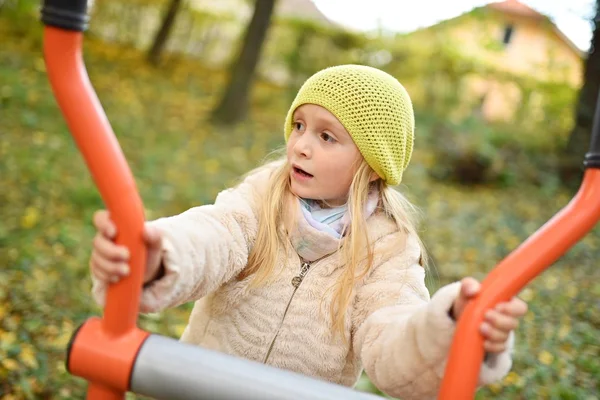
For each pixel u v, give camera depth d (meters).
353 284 1.28
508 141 9.08
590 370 3.32
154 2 11.03
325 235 1.29
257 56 8.70
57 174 5.11
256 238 1.29
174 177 6.02
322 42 10.84
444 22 11.13
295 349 1.29
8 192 4.55
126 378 0.91
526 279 0.90
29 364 2.63
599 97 0.90
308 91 1.33
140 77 9.62
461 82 11.01
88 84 0.90
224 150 7.36
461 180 7.88
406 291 1.28
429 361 1.00
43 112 6.62
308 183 1.31
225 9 11.57
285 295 1.30
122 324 0.92
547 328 3.78
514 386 3.04
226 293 1.31
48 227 4.16
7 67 7.86
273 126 8.95
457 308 0.95
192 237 1.11
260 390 0.89
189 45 11.56
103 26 11.10
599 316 4.09
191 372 0.90
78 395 2.54
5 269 3.45
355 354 1.27
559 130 9.82
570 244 0.90
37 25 9.66
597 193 0.90
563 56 10.44
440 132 8.76
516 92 10.64
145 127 7.43
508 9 11.39
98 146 0.89
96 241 0.91
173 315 3.42
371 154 1.32
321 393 0.90
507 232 6.07
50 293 3.29
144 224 0.92
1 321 2.93
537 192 7.75
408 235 1.38
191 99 9.25
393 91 1.36
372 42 10.99
